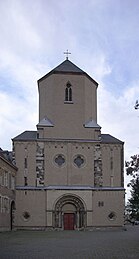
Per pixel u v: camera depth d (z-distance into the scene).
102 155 73.12
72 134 73.62
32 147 71.94
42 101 76.31
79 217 70.31
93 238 44.34
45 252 28.19
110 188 71.75
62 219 70.19
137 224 119.00
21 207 69.44
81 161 72.75
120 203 71.50
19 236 48.88
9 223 66.50
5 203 62.75
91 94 76.81
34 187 70.38
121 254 26.56
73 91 75.50
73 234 54.53
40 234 54.25
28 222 69.12
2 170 60.25
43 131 72.75
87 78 76.69
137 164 41.44
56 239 42.62
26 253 27.50
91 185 71.81
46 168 71.50
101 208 70.88
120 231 65.75
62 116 74.12
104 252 27.98
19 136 72.56
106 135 76.19
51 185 70.94
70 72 75.88
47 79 76.06
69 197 70.62
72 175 71.81
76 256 25.52
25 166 71.19
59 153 72.31
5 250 29.70
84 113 74.75
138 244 35.09
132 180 52.72
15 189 69.69
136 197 77.19
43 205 69.94
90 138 73.69
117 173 72.69
